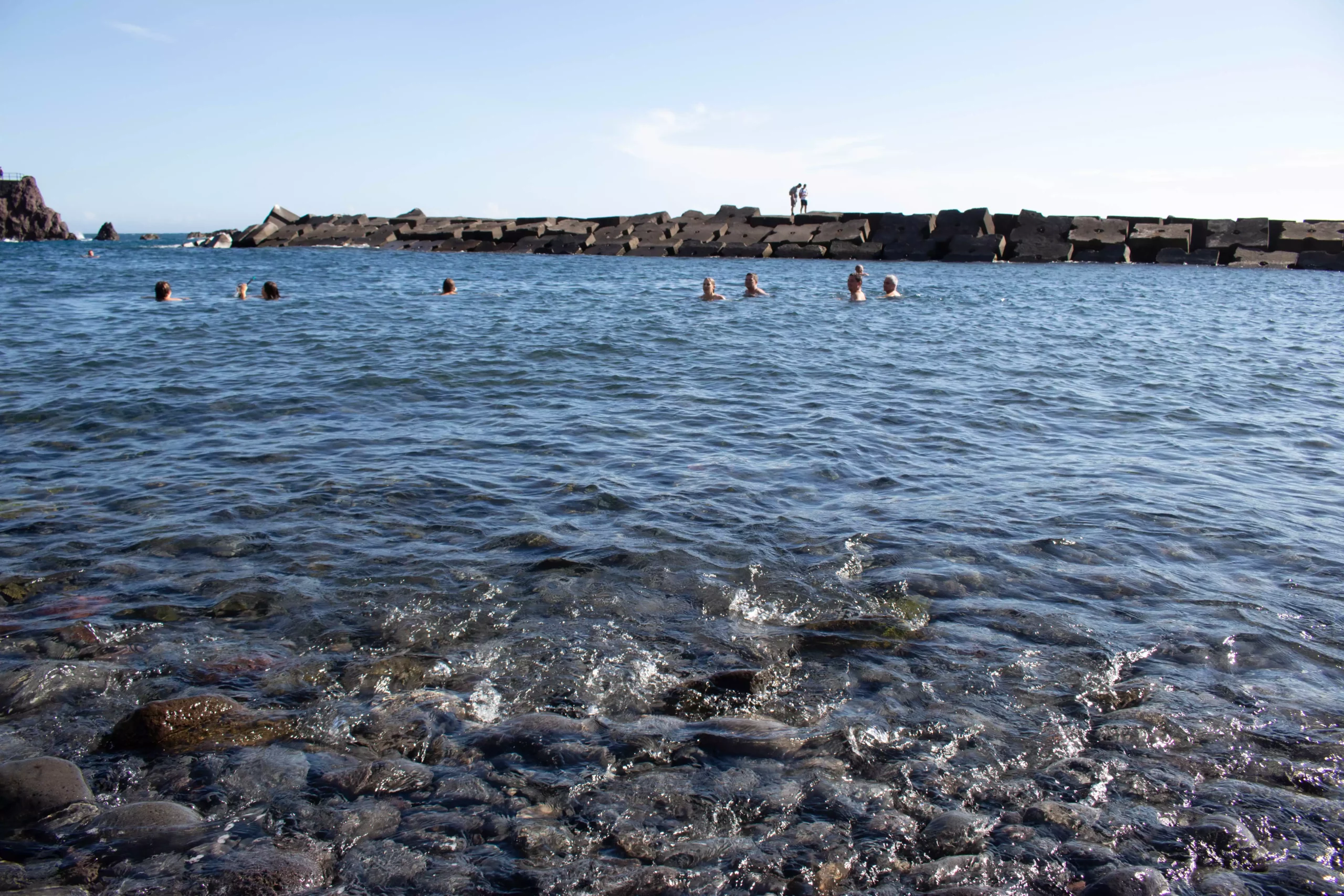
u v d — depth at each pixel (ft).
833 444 24.56
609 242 181.88
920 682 11.97
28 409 27.27
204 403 28.78
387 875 8.25
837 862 8.50
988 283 103.19
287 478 20.49
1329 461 23.82
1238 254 147.54
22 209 306.14
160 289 64.64
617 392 31.94
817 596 14.58
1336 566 16.10
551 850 8.65
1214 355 44.88
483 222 219.61
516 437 24.93
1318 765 10.09
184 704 10.68
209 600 14.10
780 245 174.91
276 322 52.24
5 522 17.24
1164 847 8.73
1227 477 22.07
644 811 9.27
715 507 18.86
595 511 18.51
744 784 9.76
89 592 14.28
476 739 10.54
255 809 9.20
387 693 11.59
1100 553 16.57
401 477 20.67
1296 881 8.19
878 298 76.69
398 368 35.86
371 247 208.44
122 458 22.15
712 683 11.85
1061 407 30.68
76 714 10.91
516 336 46.80
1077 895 8.09
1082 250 160.86
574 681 11.94
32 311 56.70
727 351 42.52
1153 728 10.82
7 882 7.93
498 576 15.19
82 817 8.95
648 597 14.47
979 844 8.79
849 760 10.19
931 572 15.53
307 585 14.66
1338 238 146.72
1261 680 12.01
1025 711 11.26
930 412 29.25
